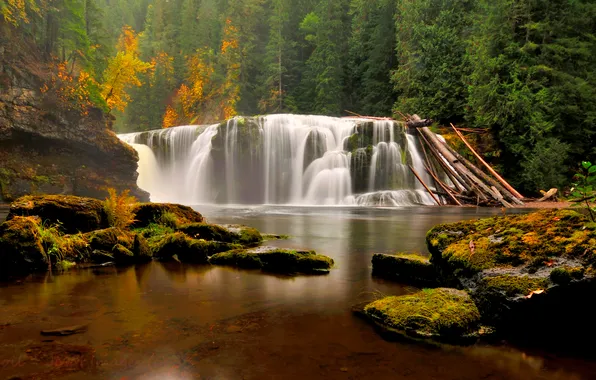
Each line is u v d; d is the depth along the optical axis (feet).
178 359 7.03
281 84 160.04
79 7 76.84
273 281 14.28
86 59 78.02
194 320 9.50
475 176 73.26
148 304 10.97
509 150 81.15
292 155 87.45
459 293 10.69
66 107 70.74
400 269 14.99
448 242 13.30
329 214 51.11
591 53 84.94
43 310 10.24
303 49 171.83
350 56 152.76
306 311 10.43
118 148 77.25
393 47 134.51
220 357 7.16
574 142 80.64
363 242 24.90
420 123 85.46
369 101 138.41
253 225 36.45
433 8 110.63
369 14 147.84
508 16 83.35
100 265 17.29
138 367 6.65
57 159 70.64
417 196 72.38
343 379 6.33
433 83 101.19
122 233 20.33
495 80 80.38
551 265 9.55
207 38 200.64
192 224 23.12
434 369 6.92
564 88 77.61
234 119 89.92
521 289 9.17
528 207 61.26
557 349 8.18
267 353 7.42
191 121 183.01
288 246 22.71
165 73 205.77
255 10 175.94
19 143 65.62
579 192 11.64
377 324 9.39
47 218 19.65
